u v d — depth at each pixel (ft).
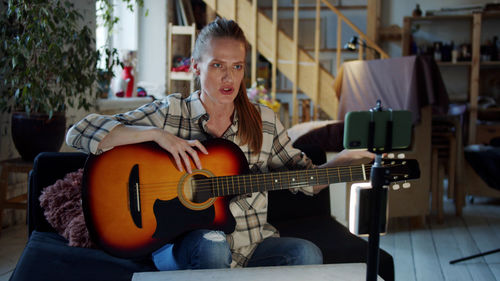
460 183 12.57
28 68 8.90
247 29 16.44
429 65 10.62
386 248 10.05
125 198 4.78
